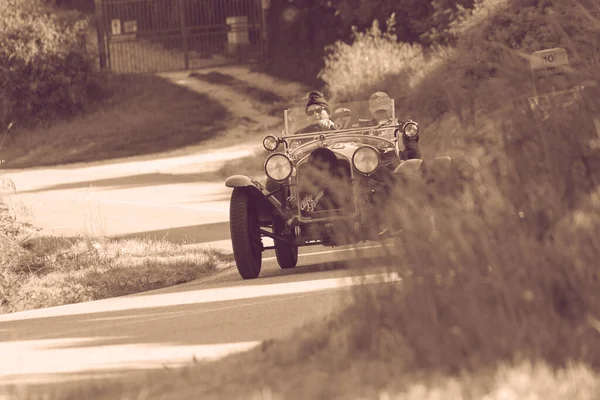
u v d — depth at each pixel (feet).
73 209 275.80
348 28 545.03
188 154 435.94
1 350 98.32
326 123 161.99
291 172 147.23
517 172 79.56
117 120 519.60
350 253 84.48
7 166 464.65
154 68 625.82
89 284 160.86
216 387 64.54
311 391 59.82
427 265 74.13
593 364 59.82
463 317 66.64
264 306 112.98
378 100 163.63
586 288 67.97
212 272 171.12
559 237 71.51
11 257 177.68
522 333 63.87
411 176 84.69
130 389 66.28
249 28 636.07
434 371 61.87
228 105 529.45
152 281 162.09
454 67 274.16
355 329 72.79
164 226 236.43
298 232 148.15
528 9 267.39
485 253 72.13
